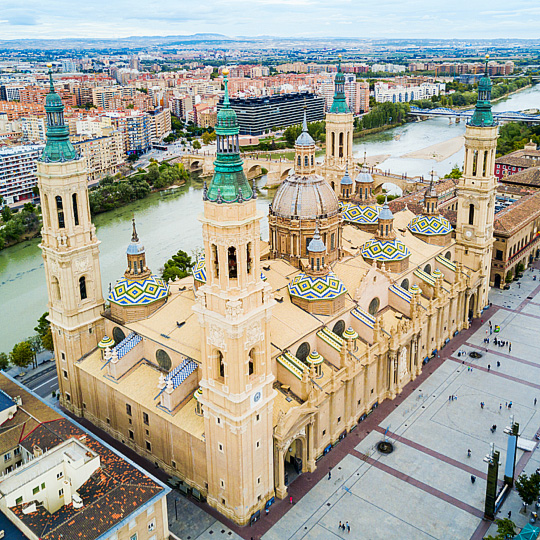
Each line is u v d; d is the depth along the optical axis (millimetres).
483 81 155875
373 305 136125
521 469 110625
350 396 118312
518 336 159375
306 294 121438
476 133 158375
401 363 132875
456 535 96125
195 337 111125
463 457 113812
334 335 118875
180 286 133000
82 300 121188
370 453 115062
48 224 115125
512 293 187125
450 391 134875
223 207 81500
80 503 83188
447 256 169375
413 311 135250
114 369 113375
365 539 95375
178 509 101375
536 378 139500
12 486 86062
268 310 90812
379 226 145750
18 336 173750
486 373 141875
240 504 96188
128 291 119000
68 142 112500
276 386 110000
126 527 82188
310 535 96000
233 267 87625
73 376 123500
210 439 96500
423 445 117250
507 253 187875
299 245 136625
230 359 88125
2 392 108438
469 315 171000
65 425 101750
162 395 105625
